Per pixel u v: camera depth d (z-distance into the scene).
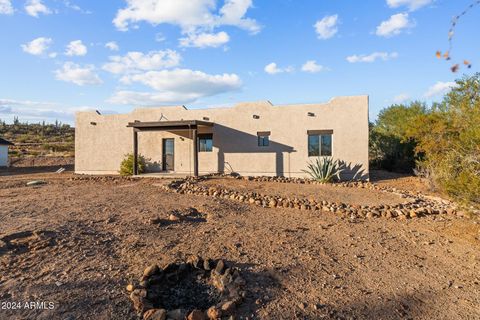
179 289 4.60
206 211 9.03
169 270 4.93
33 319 3.70
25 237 6.23
